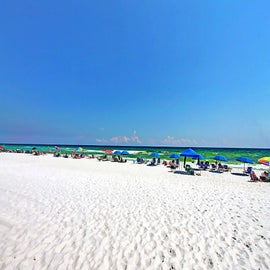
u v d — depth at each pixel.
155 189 8.20
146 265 3.16
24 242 3.71
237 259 3.38
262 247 3.78
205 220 5.02
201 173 13.34
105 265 3.13
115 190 7.84
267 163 11.02
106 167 15.21
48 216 4.97
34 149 31.50
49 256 3.32
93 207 5.75
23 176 10.26
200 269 3.11
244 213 5.61
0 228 4.20
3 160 18.42
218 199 7.01
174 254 3.48
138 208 5.79
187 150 12.73
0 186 7.88
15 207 5.50
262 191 8.52
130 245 3.73
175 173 12.93
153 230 4.38
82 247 3.62
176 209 5.79
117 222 4.75
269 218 5.25
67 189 7.76
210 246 3.77
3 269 2.98
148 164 17.92
